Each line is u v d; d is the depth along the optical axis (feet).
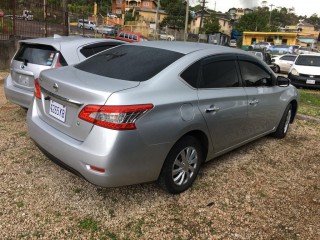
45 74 11.72
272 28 310.45
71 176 12.59
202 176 13.50
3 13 39.88
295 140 19.12
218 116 12.42
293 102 19.45
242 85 14.19
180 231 10.02
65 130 10.56
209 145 12.55
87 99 9.75
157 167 10.58
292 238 10.05
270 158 16.01
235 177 13.67
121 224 10.13
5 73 33.91
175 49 12.63
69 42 17.81
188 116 11.07
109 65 12.01
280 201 12.05
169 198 11.68
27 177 12.30
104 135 9.37
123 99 9.51
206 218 10.72
